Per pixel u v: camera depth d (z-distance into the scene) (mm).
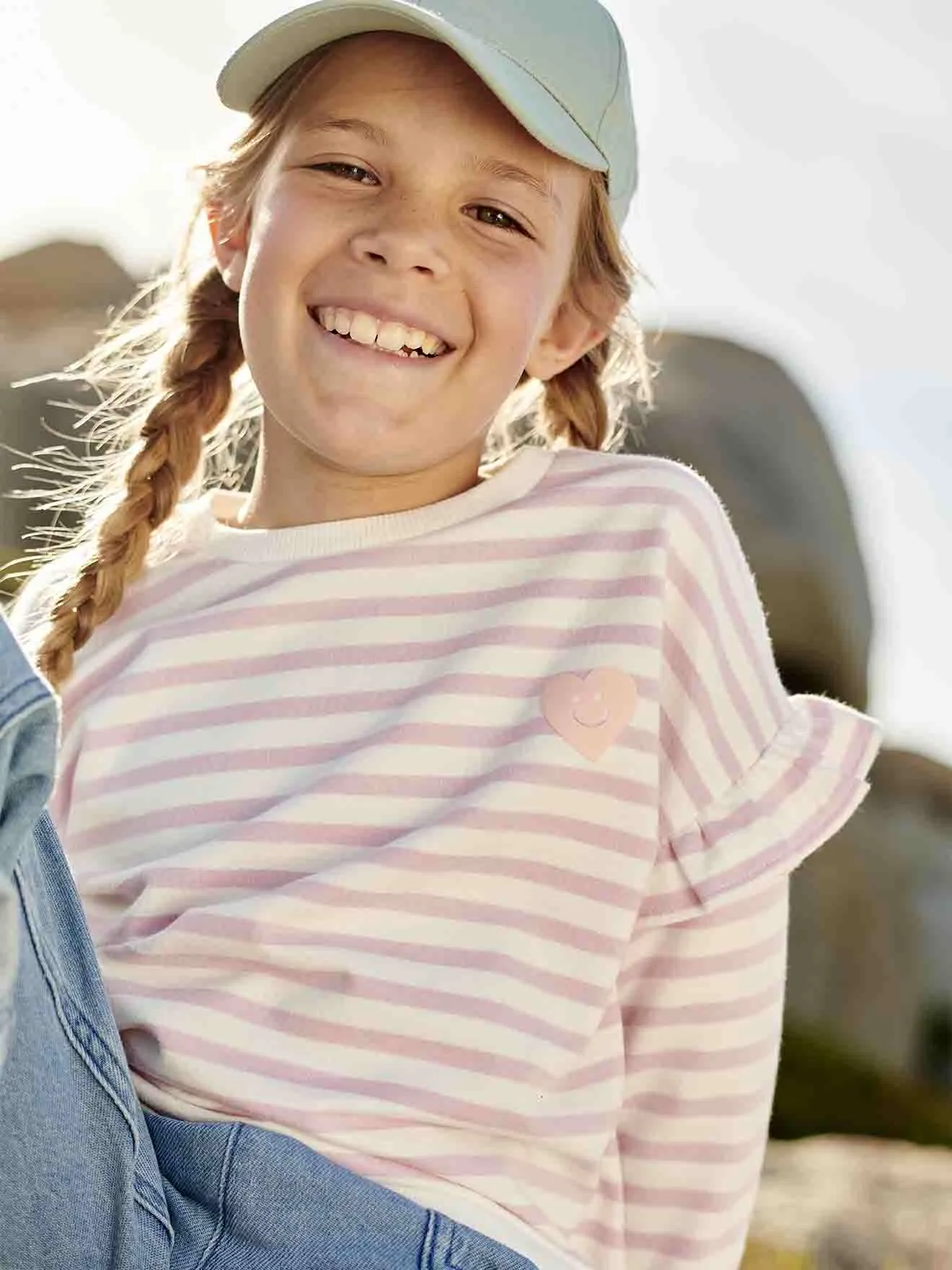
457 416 2162
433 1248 1787
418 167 2123
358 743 2066
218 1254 1757
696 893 2096
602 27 2256
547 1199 1994
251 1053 1915
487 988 1968
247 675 2127
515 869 2014
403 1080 1929
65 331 12180
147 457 2312
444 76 2141
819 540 14680
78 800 2117
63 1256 1655
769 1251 3490
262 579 2184
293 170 2168
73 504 2623
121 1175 1680
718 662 2154
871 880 13156
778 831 2127
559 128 2146
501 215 2168
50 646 2180
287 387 2154
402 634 2119
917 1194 3854
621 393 2865
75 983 1682
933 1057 12773
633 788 2061
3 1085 1564
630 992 2184
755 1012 2195
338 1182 1801
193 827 2057
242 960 1948
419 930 1977
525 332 2188
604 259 2361
